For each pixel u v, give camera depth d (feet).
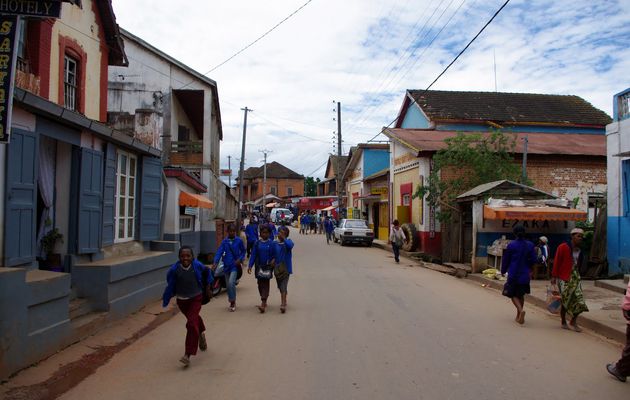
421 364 20.99
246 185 335.26
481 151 69.56
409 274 54.19
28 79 34.65
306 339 25.32
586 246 51.44
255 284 46.88
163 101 72.79
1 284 17.49
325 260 69.10
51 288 20.75
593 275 47.91
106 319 26.27
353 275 52.70
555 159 74.84
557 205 53.78
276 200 282.36
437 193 69.56
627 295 19.06
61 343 21.62
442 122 99.25
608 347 24.64
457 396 17.25
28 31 36.65
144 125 46.50
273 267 32.50
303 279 49.34
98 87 46.98
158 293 35.04
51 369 19.16
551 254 54.13
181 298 21.84
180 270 21.75
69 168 27.35
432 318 30.83
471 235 68.54
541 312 33.83
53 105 23.16
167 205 50.85
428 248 72.33
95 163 29.04
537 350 23.62
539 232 54.70
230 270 33.96
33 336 19.52
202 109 83.92
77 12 42.80
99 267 26.76
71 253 27.07
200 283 22.11
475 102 108.37
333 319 30.32
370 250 88.02
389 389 17.89
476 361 21.53
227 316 31.50
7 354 17.84
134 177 36.19
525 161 69.56
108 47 49.19
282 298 32.71
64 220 27.14
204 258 65.51
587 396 17.42
